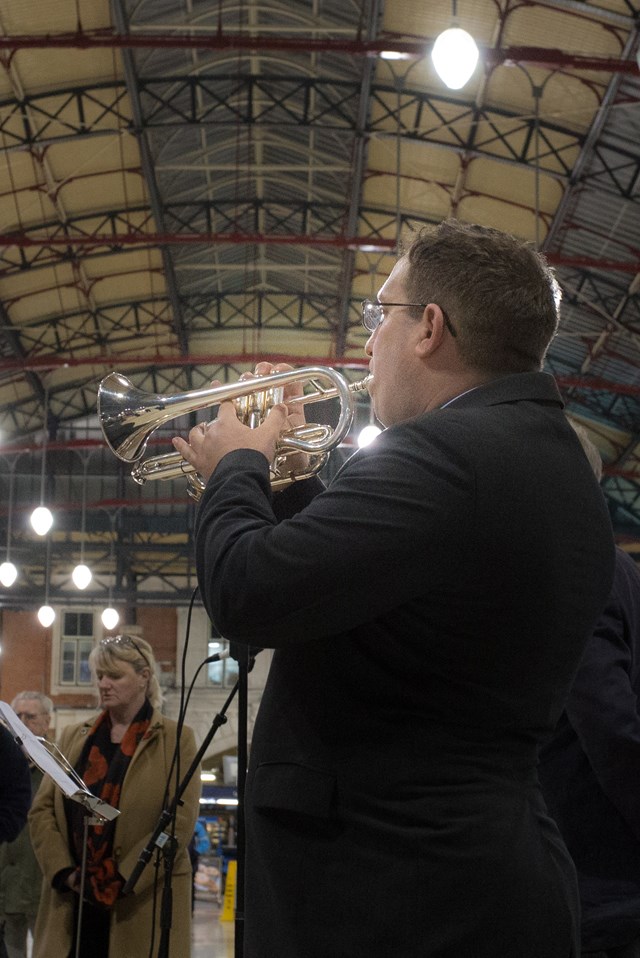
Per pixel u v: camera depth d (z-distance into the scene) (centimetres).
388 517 141
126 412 194
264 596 140
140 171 1789
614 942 217
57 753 353
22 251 1956
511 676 149
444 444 148
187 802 409
